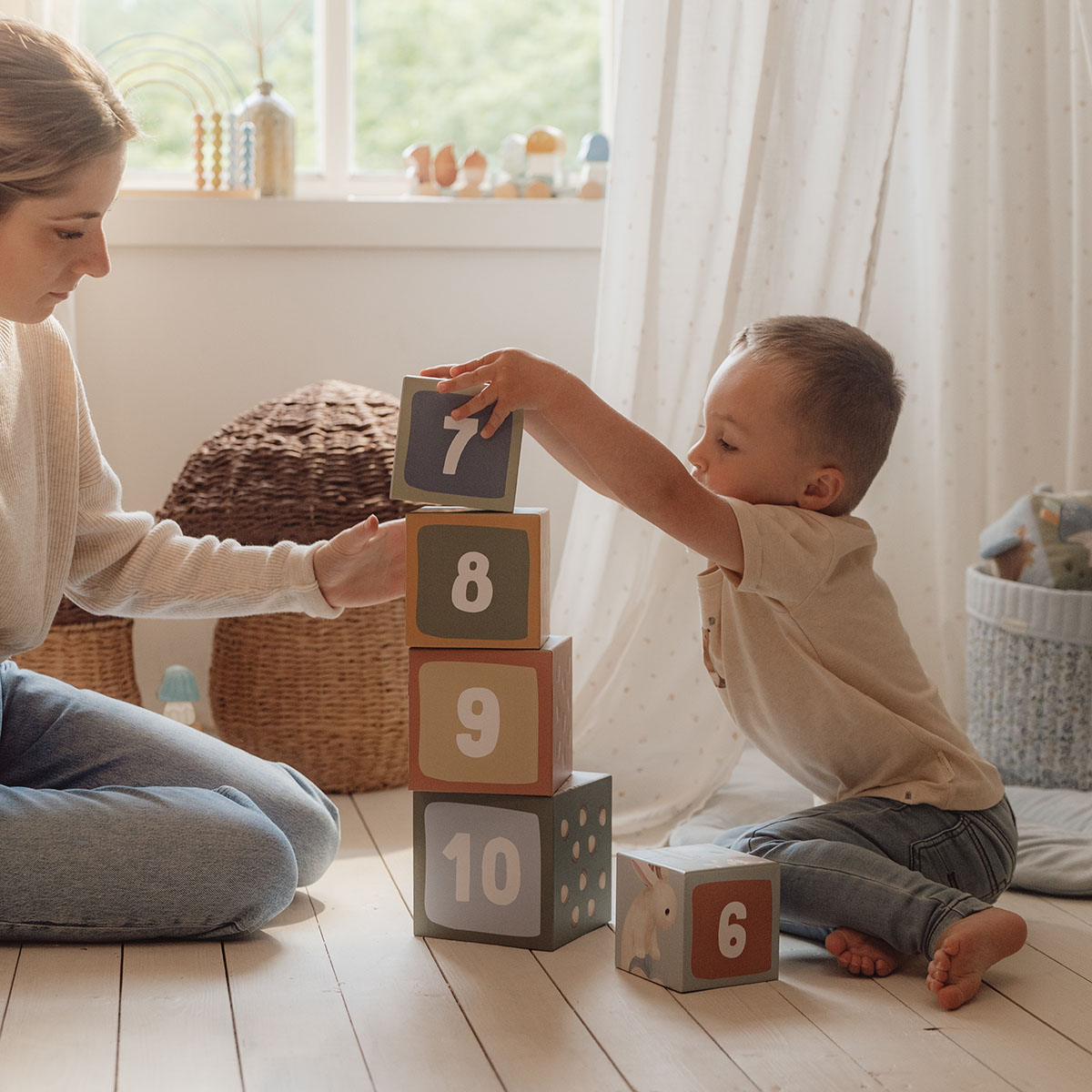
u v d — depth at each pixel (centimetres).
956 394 208
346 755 180
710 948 113
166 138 240
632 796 176
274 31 238
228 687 183
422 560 122
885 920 116
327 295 224
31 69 105
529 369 120
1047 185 204
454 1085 94
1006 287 205
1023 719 184
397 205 222
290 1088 94
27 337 129
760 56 174
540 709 120
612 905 138
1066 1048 102
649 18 178
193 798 123
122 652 194
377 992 112
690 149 178
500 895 124
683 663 178
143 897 118
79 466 135
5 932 117
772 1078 96
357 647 179
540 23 251
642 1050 101
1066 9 200
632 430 119
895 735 128
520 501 231
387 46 246
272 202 218
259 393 224
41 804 119
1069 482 206
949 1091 94
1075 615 178
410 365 228
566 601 186
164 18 237
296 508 173
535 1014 108
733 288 176
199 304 221
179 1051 99
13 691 138
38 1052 98
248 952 121
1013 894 145
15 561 125
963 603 211
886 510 214
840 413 129
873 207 176
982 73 204
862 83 175
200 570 140
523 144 233
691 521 119
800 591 124
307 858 136
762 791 181
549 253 229
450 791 124
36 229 109
